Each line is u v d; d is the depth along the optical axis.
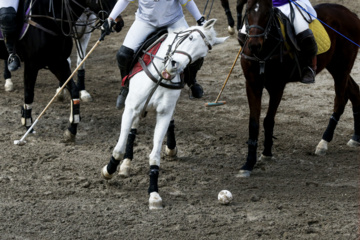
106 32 10.47
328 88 18.66
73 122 13.03
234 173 11.91
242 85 18.94
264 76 11.48
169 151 12.40
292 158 12.84
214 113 16.08
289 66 11.51
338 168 12.30
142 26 9.92
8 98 16.59
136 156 12.55
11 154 12.36
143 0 9.63
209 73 20.33
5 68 17.36
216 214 9.87
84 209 9.91
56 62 12.95
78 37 14.00
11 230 9.05
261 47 10.68
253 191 10.97
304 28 11.37
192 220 9.59
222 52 22.62
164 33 9.98
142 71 9.63
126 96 10.23
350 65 13.16
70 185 10.94
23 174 11.38
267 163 12.47
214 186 11.19
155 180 10.13
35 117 14.97
